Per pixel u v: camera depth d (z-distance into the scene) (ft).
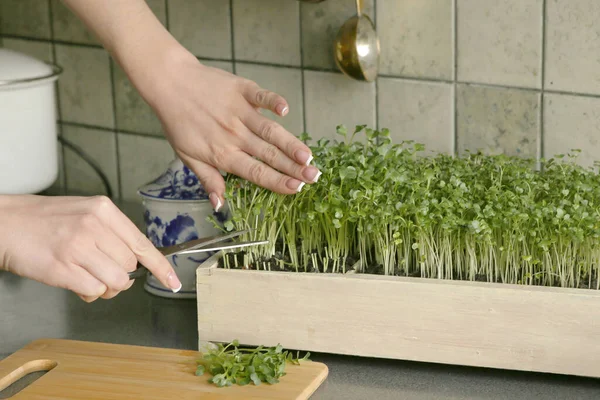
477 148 5.03
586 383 3.92
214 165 4.31
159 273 3.78
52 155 6.09
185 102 4.29
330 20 5.31
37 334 4.68
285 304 4.06
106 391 3.76
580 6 4.51
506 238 4.04
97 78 6.53
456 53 4.95
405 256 4.23
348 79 5.34
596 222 3.78
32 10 6.70
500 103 4.89
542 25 4.65
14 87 5.63
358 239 4.45
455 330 3.86
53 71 5.94
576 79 4.63
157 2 6.01
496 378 4.00
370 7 5.15
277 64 5.61
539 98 4.76
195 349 4.45
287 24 5.49
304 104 5.57
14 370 4.01
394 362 4.18
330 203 4.09
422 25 5.00
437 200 4.06
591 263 4.10
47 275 3.61
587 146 4.70
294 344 4.09
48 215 3.67
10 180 5.83
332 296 3.98
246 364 3.91
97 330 4.71
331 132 5.52
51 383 3.84
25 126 5.80
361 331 3.98
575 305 3.69
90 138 6.72
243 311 4.12
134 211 6.46
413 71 5.11
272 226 4.39
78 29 6.51
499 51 4.81
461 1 4.85
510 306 3.76
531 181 4.15
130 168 6.61
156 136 6.37
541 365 3.79
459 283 3.83
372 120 5.34
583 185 3.98
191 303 5.06
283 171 4.10
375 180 4.21
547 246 3.89
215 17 5.79
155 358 4.10
